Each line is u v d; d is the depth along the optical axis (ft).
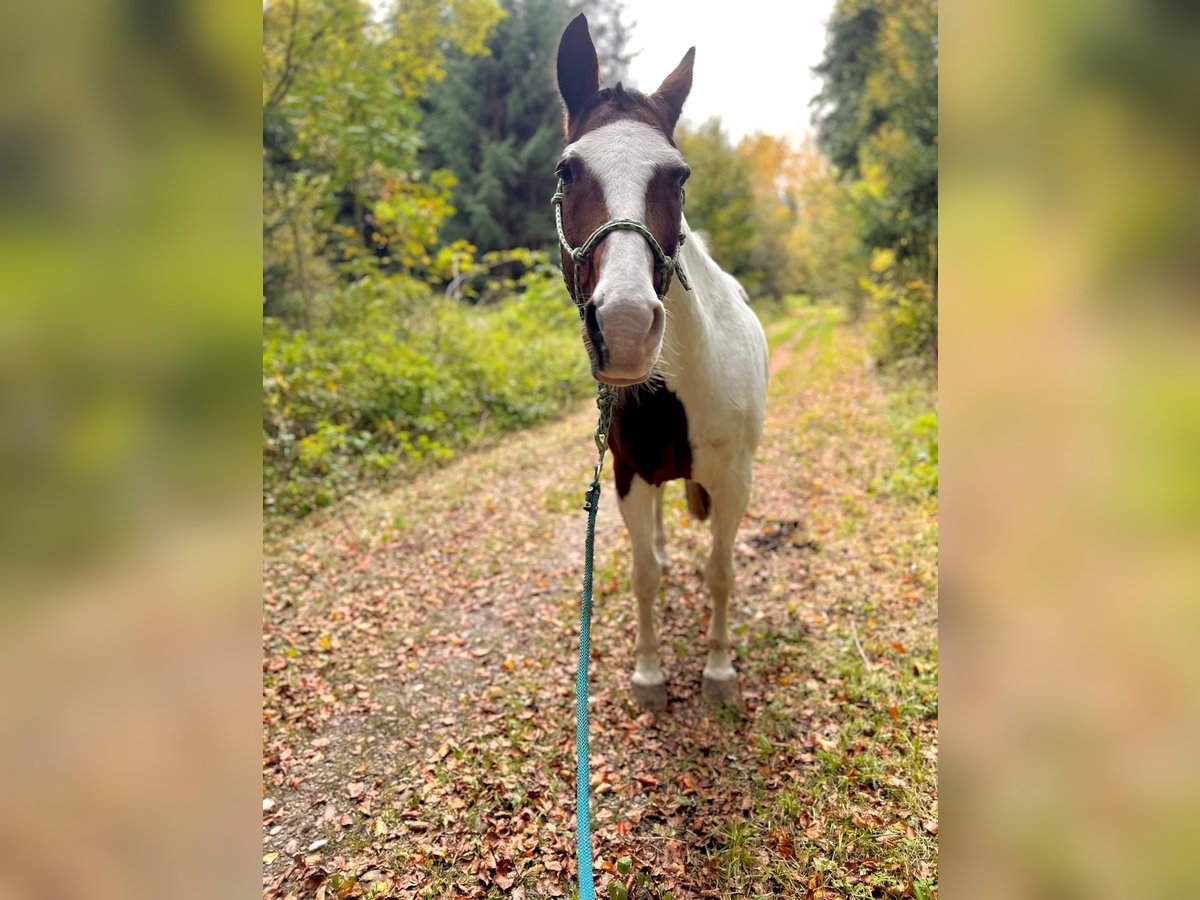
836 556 12.05
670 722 8.22
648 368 4.97
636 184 5.39
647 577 8.20
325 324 25.44
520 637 10.45
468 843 6.72
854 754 7.34
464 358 26.40
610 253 5.13
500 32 70.85
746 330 8.00
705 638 9.87
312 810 7.30
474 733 8.32
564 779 7.46
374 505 16.52
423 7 27.81
